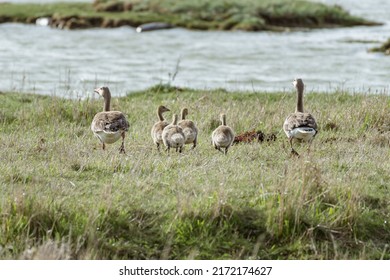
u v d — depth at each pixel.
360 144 30.61
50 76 58.09
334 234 23.08
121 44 77.88
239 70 62.28
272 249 22.42
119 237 22.31
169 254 22.03
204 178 25.48
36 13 94.69
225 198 23.31
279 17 93.38
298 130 28.47
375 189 25.25
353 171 26.61
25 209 22.44
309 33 87.56
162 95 44.59
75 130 34.09
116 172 26.41
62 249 20.92
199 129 34.59
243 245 22.44
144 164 26.97
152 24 88.69
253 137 32.38
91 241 21.69
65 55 69.88
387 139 31.94
